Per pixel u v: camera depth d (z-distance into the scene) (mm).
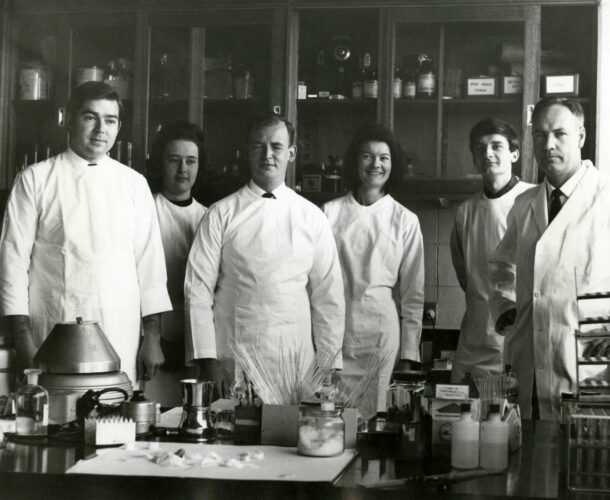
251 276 2996
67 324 2074
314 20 4160
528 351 2789
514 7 3951
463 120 4070
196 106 4180
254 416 1871
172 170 3459
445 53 4070
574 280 2689
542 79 3986
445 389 1756
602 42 4078
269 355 2848
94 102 2912
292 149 3252
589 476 1508
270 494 1501
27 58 4273
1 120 4238
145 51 4191
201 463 1616
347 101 4113
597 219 2709
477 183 3998
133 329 2965
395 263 3512
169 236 3404
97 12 4207
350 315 3486
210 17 4145
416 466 1671
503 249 2969
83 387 2004
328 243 3156
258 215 3049
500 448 1653
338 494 1481
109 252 2914
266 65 4145
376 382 3252
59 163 2957
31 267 2916
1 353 2775
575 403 1687
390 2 4039
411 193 4051
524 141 3965
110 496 1525
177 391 3291
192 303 2990
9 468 1575
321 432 1711
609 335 1823
